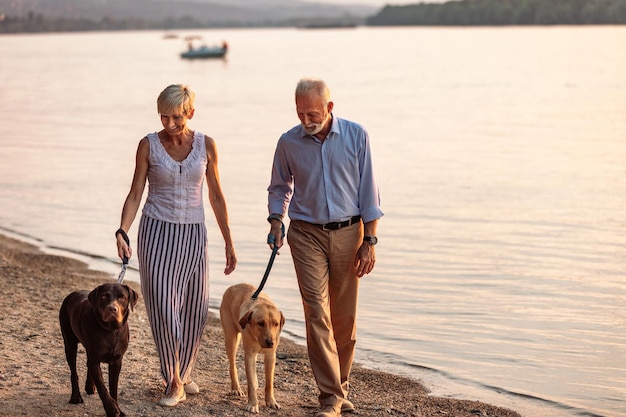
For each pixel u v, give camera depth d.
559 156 23.33
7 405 5.73
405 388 7.05
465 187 18.41
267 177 20.30
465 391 7.07
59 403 5.82
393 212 15.68
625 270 11.37
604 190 17.75
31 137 30.69
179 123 5.60
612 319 9.22
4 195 18.03
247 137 29.62
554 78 59.62
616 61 79.50
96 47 181.00
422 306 9.75
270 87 56.94
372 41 174.62
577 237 13.44
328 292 5.82
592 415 6.58
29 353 7.06
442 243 13.11
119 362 5.47
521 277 11.05
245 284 6.12
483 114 37.06
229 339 6.14
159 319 5.71
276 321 5.64
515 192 17.67
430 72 70.12
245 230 14.11
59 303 9.18
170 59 110.06
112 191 18.45
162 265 5.68
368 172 5.65
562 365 7.79
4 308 8.72
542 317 9.33
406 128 32.00
